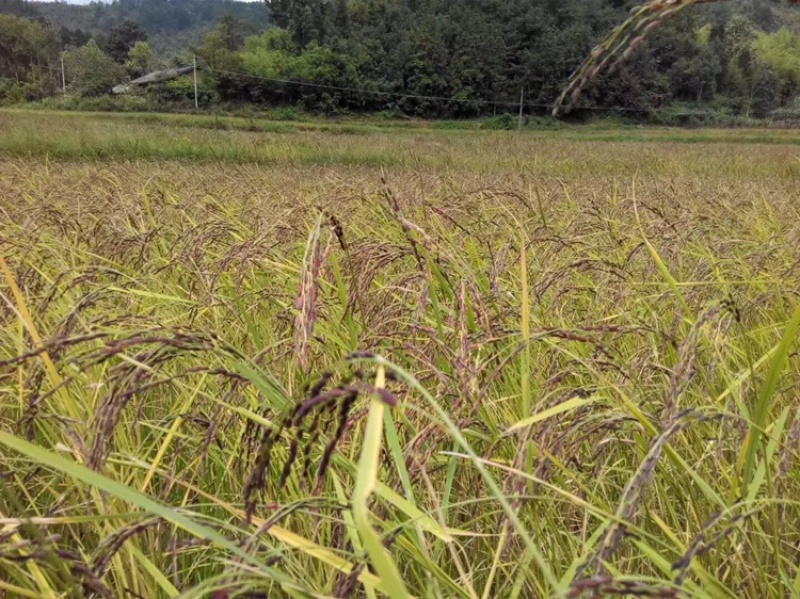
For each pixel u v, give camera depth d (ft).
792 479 7.22
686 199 26.61
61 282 9.64
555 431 6.14
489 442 7.00
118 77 251.39
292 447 3.95
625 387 7.59
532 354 9.35
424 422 7.10
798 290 10.84
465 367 6.46
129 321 7.27
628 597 4.48
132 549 5.16
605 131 200.64
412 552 5.01
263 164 82.69
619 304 10.46
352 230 13.91
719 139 174.70
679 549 5.78
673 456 5.19
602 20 245.24
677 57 246.68
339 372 5.67
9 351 8.16
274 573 3.91
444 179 27.20
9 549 4.00
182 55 253.65
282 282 11.63
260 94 214.48
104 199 22.26
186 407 6.91
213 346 5.02
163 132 99.86
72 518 4.42
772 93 260.83
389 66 224.53
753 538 6.39
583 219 17.92
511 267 12.10
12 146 75.92
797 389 8.73
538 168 73.61
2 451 7.93
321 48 223.51
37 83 240.94
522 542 6.40
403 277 9.14
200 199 22.90
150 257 13.41
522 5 239.30
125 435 7.26
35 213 14.53
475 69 224.94
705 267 11.28
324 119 211.41
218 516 7.33
